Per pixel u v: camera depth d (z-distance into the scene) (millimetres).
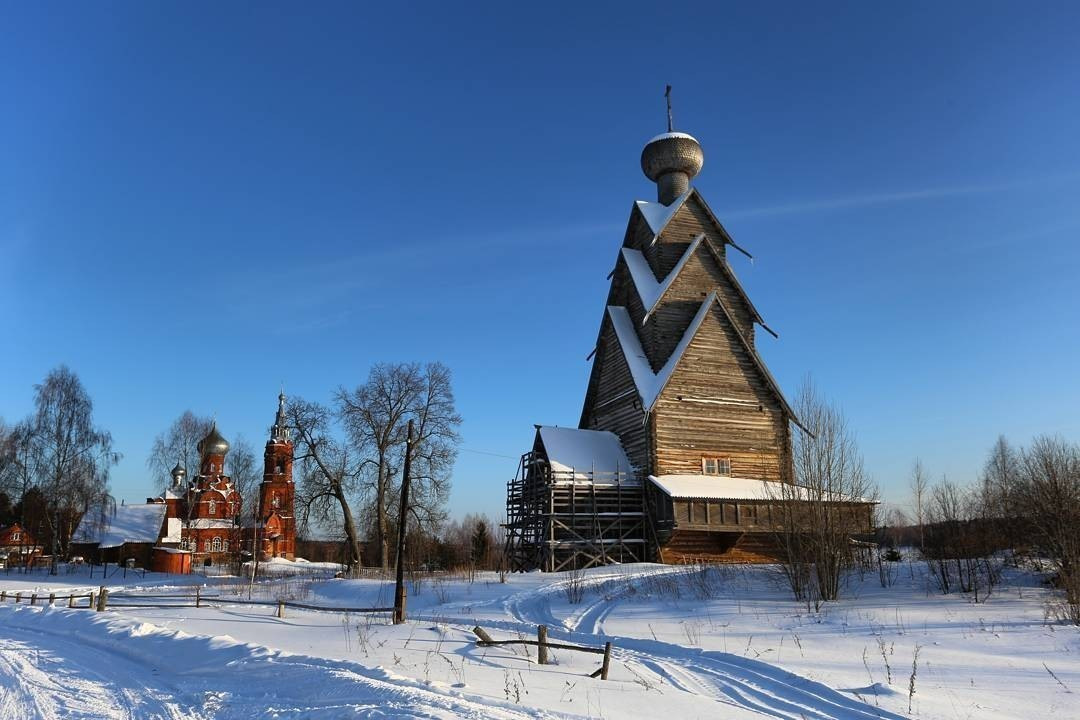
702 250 53969
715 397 49625
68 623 28250
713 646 19672
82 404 72188
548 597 32438
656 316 51219
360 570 57000
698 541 45625
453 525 117812
